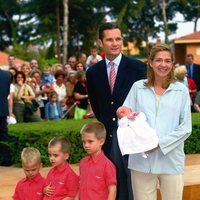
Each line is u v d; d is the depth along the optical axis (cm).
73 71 1680
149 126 586
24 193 670
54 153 649
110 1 5225
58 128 1062
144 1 5228
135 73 678
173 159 590
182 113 590
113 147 673
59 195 652
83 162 625
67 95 1512
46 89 1494
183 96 592
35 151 669
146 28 5806
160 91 596
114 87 678
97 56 1781
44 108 1491
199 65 1695
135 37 5675
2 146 1058
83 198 614
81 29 5319
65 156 655
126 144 581
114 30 669
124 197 665
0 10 5944
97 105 705
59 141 652
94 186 607
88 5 5212
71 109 1494
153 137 575
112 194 605
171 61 589
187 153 1176
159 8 5791
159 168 590
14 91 1348
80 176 625
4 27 6041
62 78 1523
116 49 671
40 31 5284
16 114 1341
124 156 662
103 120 688
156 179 607
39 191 667
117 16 5412
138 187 607
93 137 607
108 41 669
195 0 5506
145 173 598
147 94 600
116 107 679
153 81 600
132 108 610
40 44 5341
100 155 616
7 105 1056
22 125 1138
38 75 1603
